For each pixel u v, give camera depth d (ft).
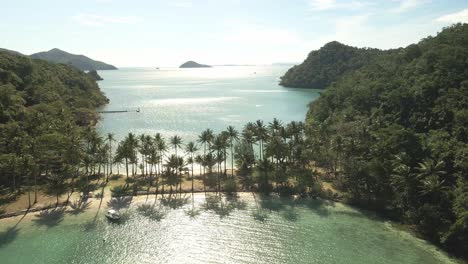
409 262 245.45
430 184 281.54
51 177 378.12
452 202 271.49
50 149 382.63
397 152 343.26
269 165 376.89
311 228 293.84
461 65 421.18
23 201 331.36
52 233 281.33
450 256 251.80
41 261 244.22
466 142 326.24
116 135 608.19
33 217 305.73
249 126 434.30
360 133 410.72
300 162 409.49
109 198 346.13
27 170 341.00
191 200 347.56
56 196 344.28
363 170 338.75
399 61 630.74
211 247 265.95
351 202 337.93
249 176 403.34
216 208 330.95
